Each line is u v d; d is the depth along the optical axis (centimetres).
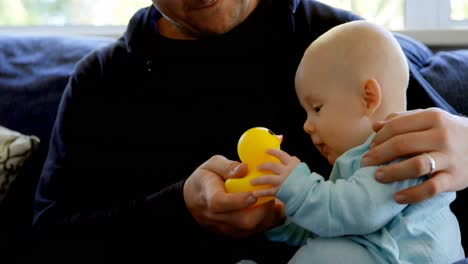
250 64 114
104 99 122
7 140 148
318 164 111
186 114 116
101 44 163
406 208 86
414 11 180
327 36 96
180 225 100
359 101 91
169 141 117
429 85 124
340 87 92
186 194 98
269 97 113
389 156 83
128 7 200
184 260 105
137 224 104
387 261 83
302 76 96
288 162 84
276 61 114
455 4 178
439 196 87
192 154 115
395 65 93
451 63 137
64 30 203
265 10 116
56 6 205
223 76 114
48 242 111
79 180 120
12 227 146
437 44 167
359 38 93
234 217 90
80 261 108
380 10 181
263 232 100
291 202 83
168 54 118
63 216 115
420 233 85
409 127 83
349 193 82
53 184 120
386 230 85
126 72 122
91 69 125
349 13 120
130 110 120
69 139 122
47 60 160
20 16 208
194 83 116
